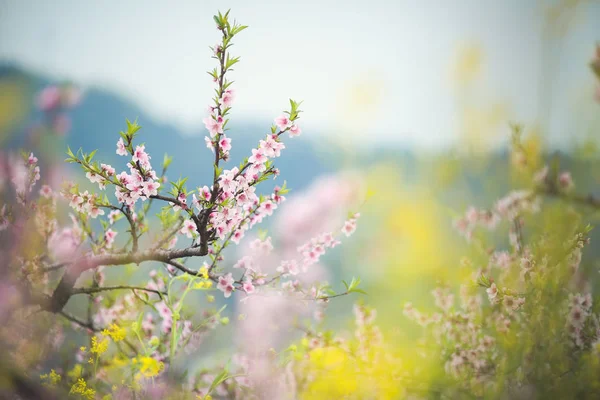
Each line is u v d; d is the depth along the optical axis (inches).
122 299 147.8
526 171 127.7
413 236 122.0
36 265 135.8
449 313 140.5
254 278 139.0
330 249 135.2
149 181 133.9
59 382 136.6
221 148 134.1
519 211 134.1
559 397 131.3
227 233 137.3
